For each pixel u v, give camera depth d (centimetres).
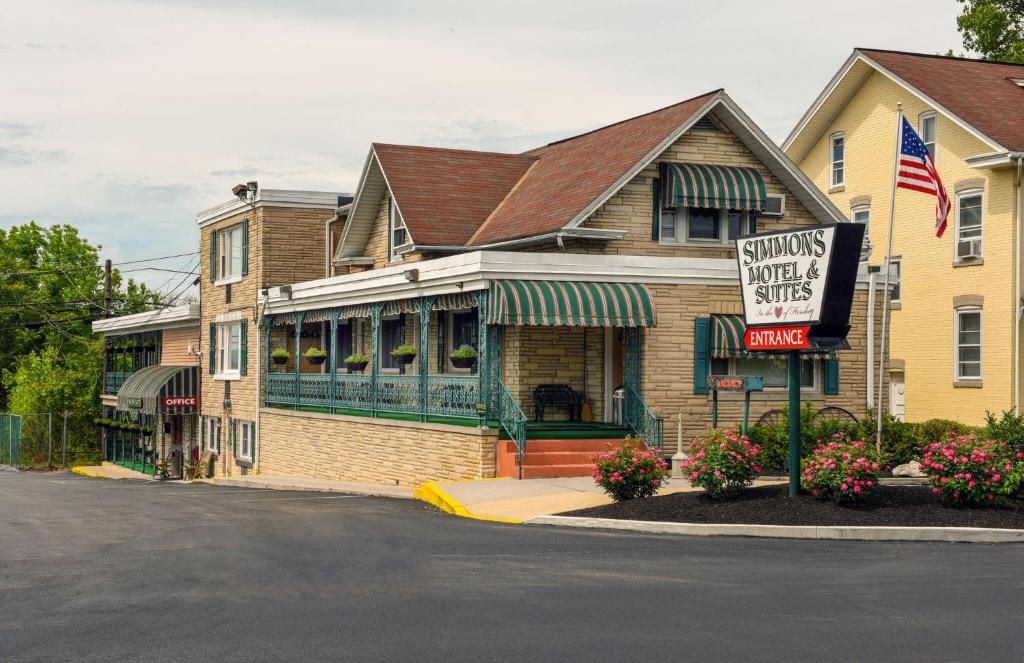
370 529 1736
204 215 4231
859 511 1653
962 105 3391
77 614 1130
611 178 2673
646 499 1844
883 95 3712
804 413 2405
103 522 2014
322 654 947
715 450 1791
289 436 3438
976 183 3312
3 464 5534
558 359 2638
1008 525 1577
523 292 2297
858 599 1141
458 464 2403
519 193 3123
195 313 4362
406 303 2741
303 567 1380
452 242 2947
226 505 2311
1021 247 3166
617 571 1312
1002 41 4591
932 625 1027
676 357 2486
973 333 3347
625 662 909
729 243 2814
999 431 2305
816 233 1717
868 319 2695
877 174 3734
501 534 1638
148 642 1002
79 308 7150
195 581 1305
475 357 2573
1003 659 912
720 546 1498
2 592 1261
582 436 2427
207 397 4238
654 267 2469
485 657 929
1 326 6906
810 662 907
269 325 3641
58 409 5772
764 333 1809
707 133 2812
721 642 970
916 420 3519
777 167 2842
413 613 1098
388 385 2803
